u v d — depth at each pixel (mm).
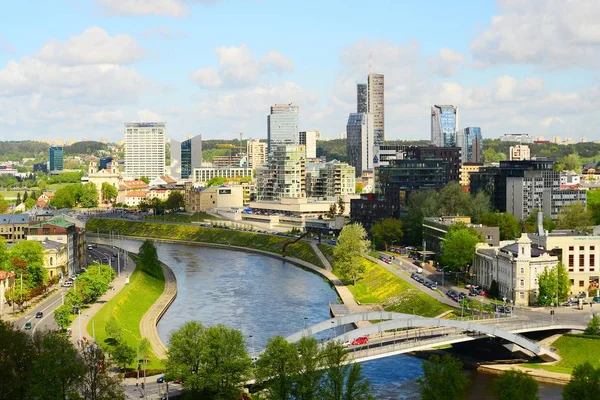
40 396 199125
